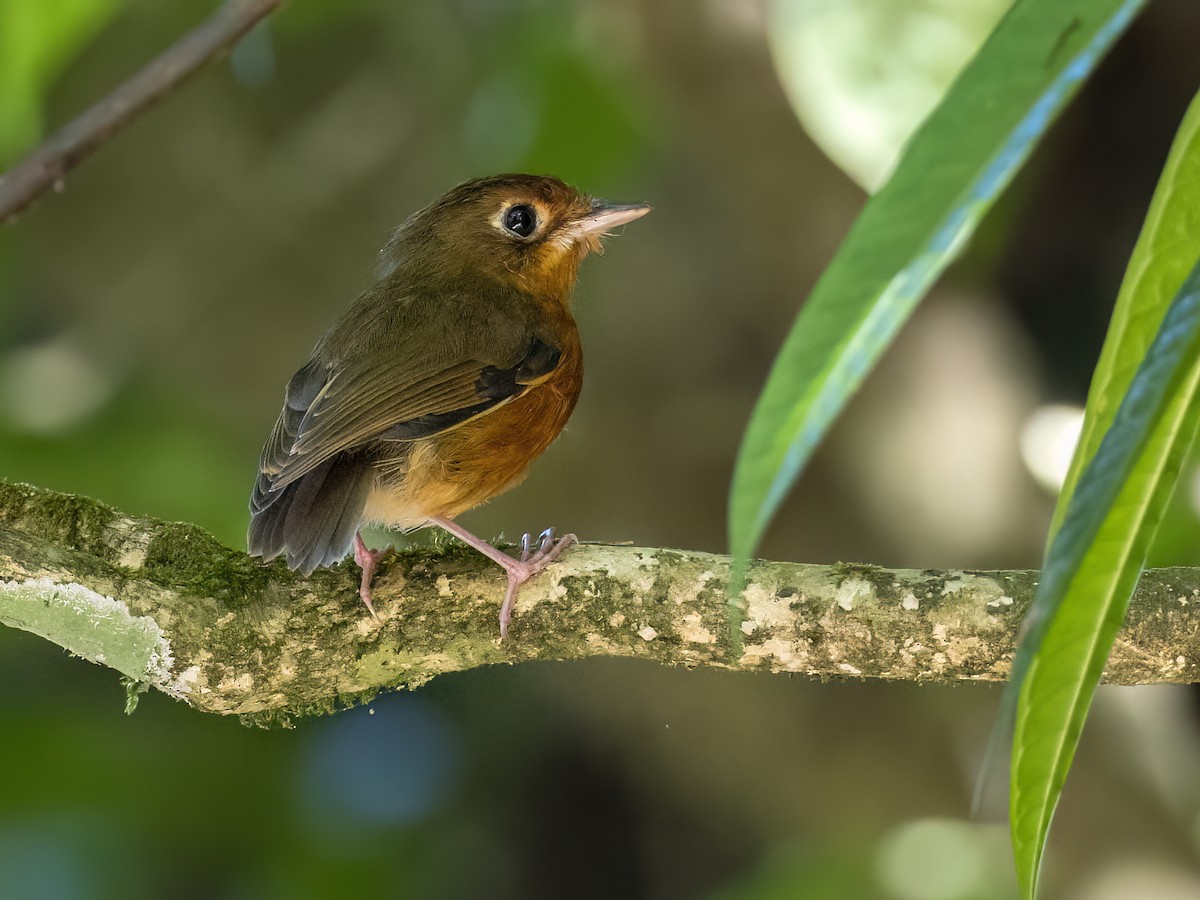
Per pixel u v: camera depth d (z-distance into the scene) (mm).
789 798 12266
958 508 11914
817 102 6062
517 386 7949
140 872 11609
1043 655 3066
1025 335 13727
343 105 13586
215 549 6484
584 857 14508
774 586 6090
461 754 13695
